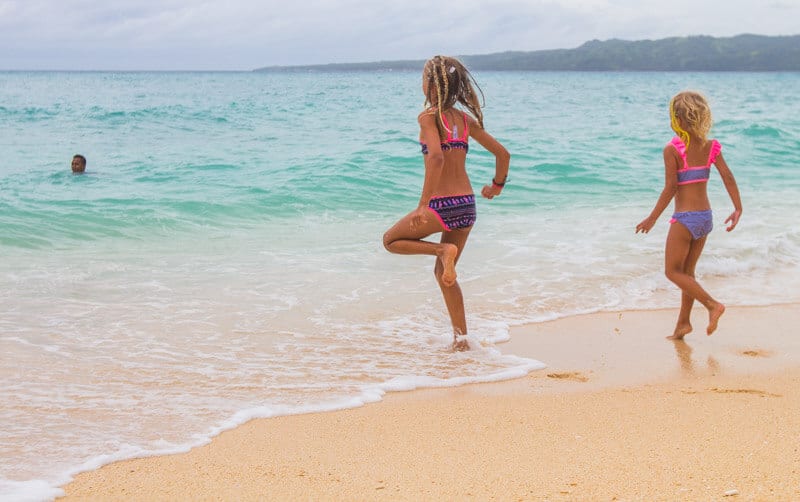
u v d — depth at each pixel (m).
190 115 27.62
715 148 5.14
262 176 12.45
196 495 2.90
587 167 13.88
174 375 4.35
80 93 55.38
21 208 9.17
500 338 5.20
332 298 6.00
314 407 3.92
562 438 3.48
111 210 9.23
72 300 5.78
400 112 31.14
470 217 4.86
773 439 3.40
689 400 4.02
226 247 7.75
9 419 3.66
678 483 2.91
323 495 2.88
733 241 8.02
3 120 24.66
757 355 4.92
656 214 5.20
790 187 12.11
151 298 5.89
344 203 10.32
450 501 2.81
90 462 3.19
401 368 4.58
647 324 5.63
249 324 5.34
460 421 3.73
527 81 123.06
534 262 7.23
